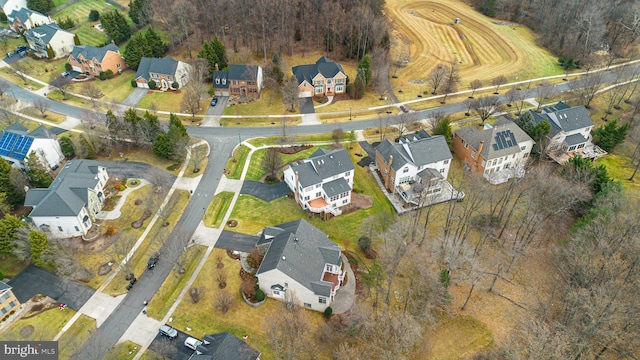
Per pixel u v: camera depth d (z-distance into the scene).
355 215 75.75
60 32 126.56
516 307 61.03
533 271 66.62
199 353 48.31
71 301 59.78
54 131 95.69
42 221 66.88
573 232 67.50
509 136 85.19
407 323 53.50
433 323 57.31
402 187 78.88
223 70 112.81
